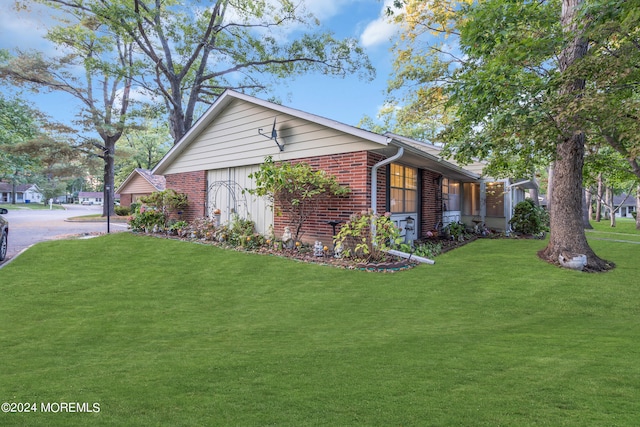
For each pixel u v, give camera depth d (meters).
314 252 7.97
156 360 3.10
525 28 7.33
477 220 14.72
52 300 5.29
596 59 5.17
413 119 18.23
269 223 9.99
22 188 66.88
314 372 2.71
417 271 6.93
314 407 2.12
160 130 32.44
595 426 1.83
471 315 4.59
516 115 5.78
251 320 4.45
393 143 7.46
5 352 3.39
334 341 3.58
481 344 3.37
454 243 10.86
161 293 5.67
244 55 19.42
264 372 2.73
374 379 2.55
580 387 2.33
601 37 5.30
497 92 6.07
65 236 12.13
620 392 2.25
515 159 10.52
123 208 25.64
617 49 5.37
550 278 6.41
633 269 7.18
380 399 2.22
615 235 14.92
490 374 2.60
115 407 2.17
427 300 5.22
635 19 4.37
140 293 5.67
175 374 2.72
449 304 5.04
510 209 15.20
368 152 8.03
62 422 1.98
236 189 10.96
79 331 4.04
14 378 2.70
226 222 11.07
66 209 43.84
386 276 6.51
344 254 7.67
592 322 4.32
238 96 10.26
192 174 12.51
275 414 2.04
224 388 2.44
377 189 8.61
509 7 6.88
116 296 5.52
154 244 9.53
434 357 3.02
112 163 25.08
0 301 5.20
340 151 8.35
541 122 5.61
